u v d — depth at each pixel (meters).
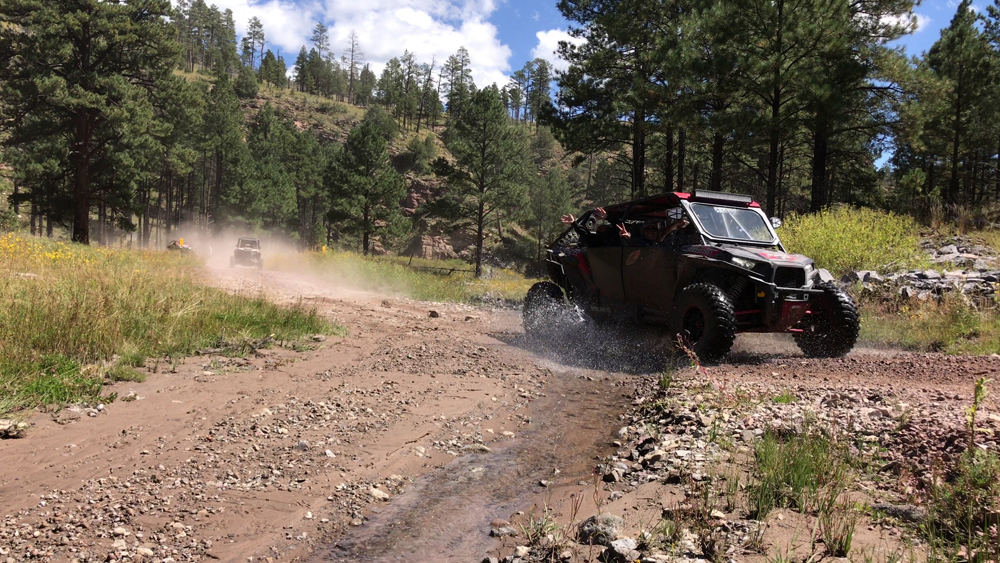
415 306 12.84
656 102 20.16
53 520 2.81
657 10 23.30
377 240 79.38
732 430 4.04
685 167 30.89
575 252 8.89
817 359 6.84
